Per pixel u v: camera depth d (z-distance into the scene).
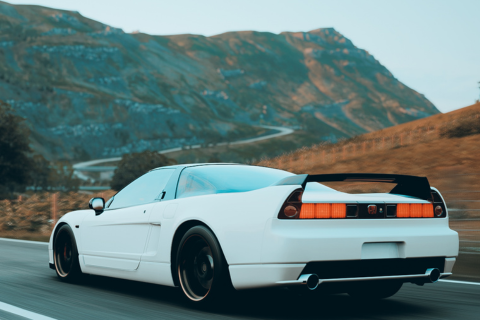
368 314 4.37
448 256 4.38
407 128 59.84
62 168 178.25
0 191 53.94
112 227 5.35
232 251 4.04
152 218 4.83
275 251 3.81
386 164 35.38
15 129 54.81
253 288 3.99
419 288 5.64
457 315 4.34
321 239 3.86
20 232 15.85
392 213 4.19
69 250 6.07
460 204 13.23
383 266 4.11
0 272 6.88
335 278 3.96
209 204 4.35
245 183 4.67
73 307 4.61
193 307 4.55
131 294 5.25
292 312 4.42
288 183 4.05
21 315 4.28
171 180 5.06
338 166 38.06
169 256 4.59
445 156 34.06
